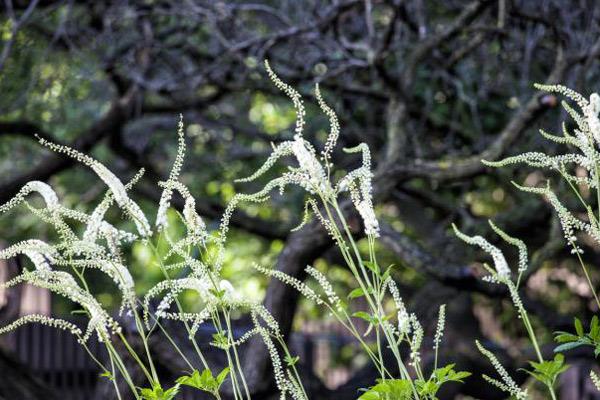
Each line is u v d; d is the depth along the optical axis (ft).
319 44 31.07
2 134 30.83
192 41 34.53
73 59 30.60
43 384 27.63
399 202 38.70
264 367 20.22
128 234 10.05
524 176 30.76
